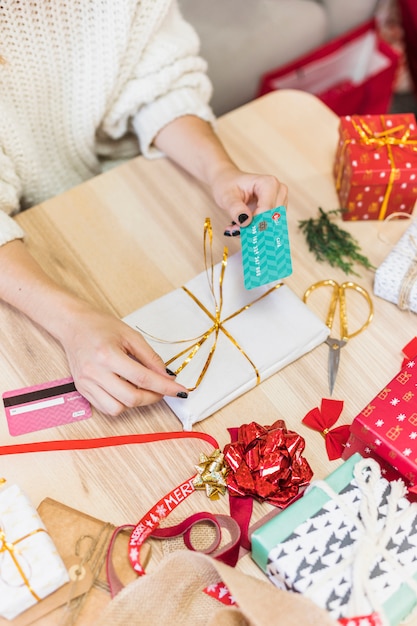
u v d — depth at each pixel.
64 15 0.90
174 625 0.62
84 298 0.88
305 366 0.81
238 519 0.68
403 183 0.90
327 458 0.74
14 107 0.97
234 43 1.60
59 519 0.68
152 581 0.59
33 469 0.73
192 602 0.63
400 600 0.59
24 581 0.60
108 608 0.58
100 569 0.65
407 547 0.62
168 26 1.04
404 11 1.88
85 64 0.96
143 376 0.73
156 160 1.06
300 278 0.90
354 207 0.94
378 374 0.81
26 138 0.98
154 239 0.95
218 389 0.76
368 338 0.84
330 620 0.53
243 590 0.55
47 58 0.94
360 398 0.79
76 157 1.12
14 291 0.84
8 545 0.62
